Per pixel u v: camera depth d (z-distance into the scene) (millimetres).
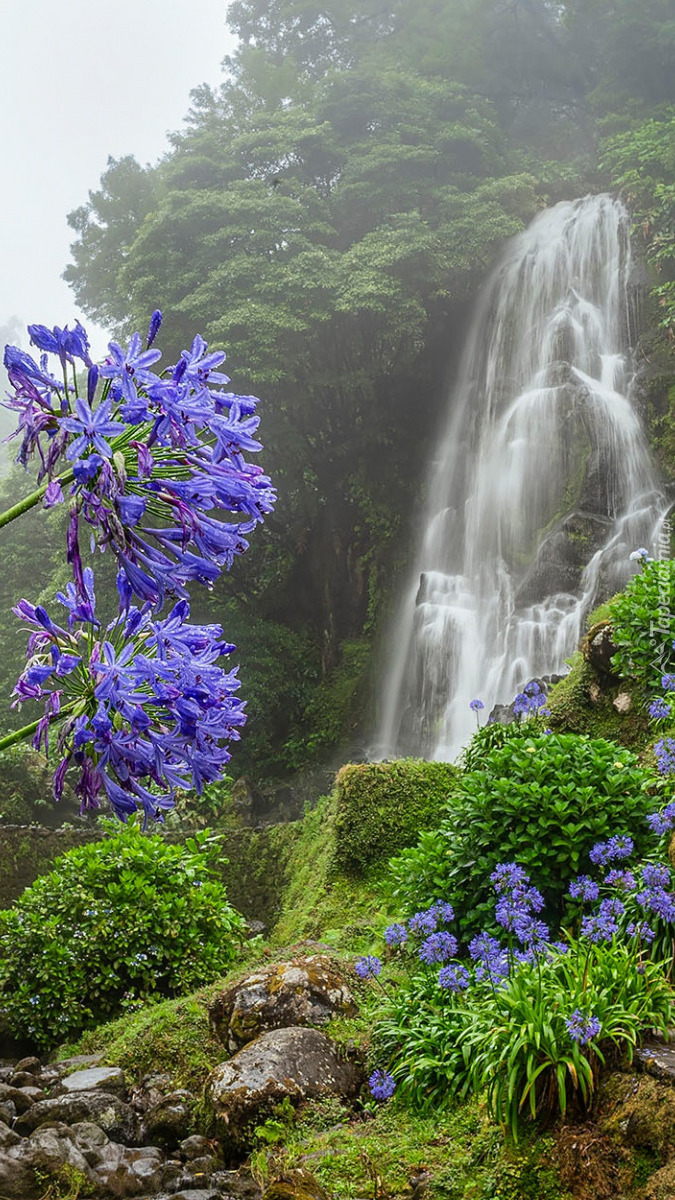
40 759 15375
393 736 20047
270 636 22016
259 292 22000
